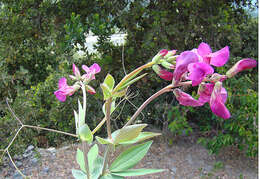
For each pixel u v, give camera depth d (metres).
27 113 3.20
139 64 3.47
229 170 3.09
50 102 3.68
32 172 2.92
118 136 1.25
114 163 1.39
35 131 3.52
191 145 3.54
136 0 3.16
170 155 3.33
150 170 1.32
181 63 1.09
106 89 1.27
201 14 3.23
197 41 3.57
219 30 3.21
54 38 3.61
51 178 2.82
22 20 3.67
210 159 3.29
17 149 3.02
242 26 3.79
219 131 3.20
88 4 3.35
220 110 1.12
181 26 3.26
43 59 4.30
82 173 1.44
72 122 3.56
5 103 3.29
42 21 3.73
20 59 4.07
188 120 4.18
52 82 3.54
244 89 2.97
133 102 3.63
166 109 3.46
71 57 3.24
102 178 1.34
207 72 1.07
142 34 3.41
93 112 3.57
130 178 2.92
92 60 3.38
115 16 3.46
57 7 3.55
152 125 3.97
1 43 3.72
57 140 3.67
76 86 1.49
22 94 3.41
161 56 1.23
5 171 2.93
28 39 3.93
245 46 3.77
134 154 1.40
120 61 3.42
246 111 2.97
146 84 3.57
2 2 3.73
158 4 3.32
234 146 3.55
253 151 2.95
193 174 2.99
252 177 2.96
